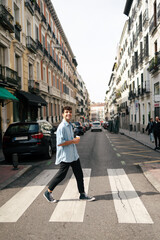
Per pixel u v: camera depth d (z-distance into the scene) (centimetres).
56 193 451
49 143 889
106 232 288
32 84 1909
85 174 609
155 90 1866
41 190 477
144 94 2273
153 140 1414
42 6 2395
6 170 660
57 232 291
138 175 591
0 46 1406
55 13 2848
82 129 2472
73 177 579
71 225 310
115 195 432
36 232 293
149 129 1423
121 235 279
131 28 2998
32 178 584
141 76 2450
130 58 3147
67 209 366
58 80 3291
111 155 952
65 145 388
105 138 1944
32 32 2011
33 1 1967
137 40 2595
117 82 5212
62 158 388
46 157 873
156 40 1808
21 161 851
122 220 321
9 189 492
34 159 889
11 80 1407
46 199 419
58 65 3250
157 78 1767
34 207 380
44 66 2447
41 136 821
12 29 1434
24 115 1778
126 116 3825
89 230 294
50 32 2723
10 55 1502
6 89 1393
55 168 704
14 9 1645
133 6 2783
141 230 291
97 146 1315
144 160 812
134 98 2894
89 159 861
